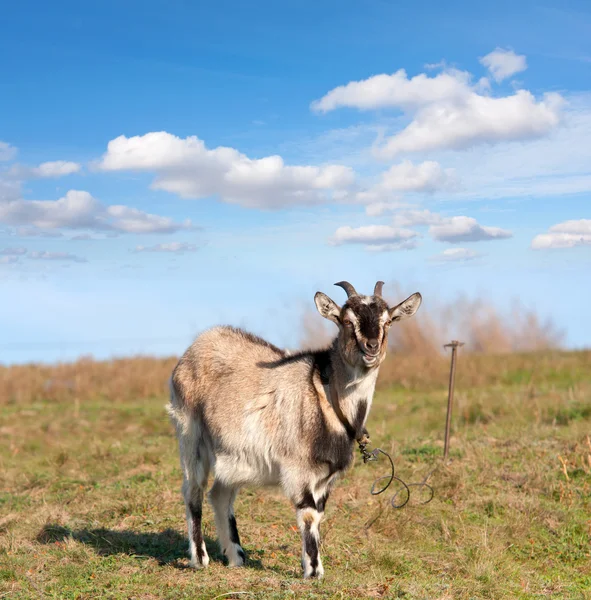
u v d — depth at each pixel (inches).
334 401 241.6
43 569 266.1
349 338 237.8
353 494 347.6
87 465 435.2
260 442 247.1
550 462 386.0
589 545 298.0
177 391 278.8
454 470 369.1
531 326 937.5
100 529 308.5
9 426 589.6
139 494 350.3
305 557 237.6
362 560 268.2
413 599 221.6
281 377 252.5
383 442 455.5
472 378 736.3
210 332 286.4
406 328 899.4
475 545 286.5
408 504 329.1
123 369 860.0
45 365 902.4
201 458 271.4
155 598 229.3
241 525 307.7
